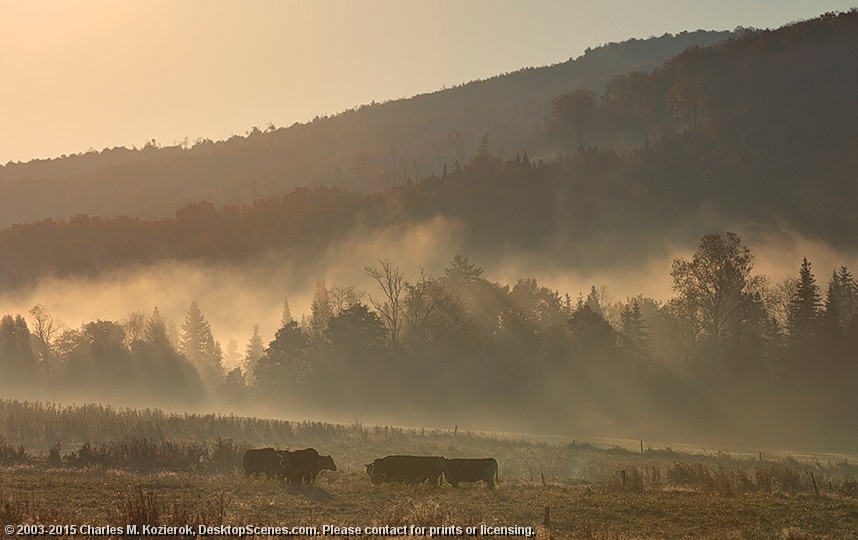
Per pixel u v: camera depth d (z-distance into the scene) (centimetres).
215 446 6228
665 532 3741
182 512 3084
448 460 5059
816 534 3794
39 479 4528
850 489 5081
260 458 5084
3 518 3012
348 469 6103
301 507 3966
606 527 3775
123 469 5453
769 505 4438
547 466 6762
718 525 3953
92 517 3359
